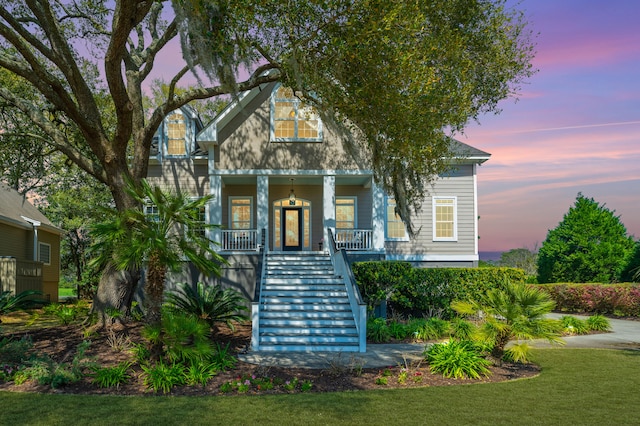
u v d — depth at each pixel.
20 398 8.88
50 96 14.75
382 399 8.85
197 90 16.16
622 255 27.22
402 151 13.88
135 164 16.55
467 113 16.67
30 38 14.73
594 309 24.69
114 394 9.30
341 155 21.91
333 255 20.09
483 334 11.33
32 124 18.89
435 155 16.09
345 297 17.81
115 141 15.31
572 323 18.38
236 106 21.53
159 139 24.17
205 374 10.37
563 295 25.08
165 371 9.83
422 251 24.53
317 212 25.17
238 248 22.05
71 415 7.90
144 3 13.74
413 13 12.15
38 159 19.88
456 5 14.27
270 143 21.83
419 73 12.61
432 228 24.59
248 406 8.42
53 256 31.34
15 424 7.47
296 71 12.79
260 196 21.62
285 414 7.96
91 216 31.97
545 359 12.52
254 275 20.81
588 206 28.33
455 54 13.70
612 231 27.70
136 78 16.98
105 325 14.97
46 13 13.87
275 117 22.05
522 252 45.09
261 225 21.55
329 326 15.94
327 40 12.65
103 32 19.28
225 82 12.25
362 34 11.81
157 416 7.85
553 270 28.59
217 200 21.48
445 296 19.92
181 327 10.77
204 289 15.88
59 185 31.11
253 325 14.59
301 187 25.20
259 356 13.27
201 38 11.41
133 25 12.98
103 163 15.68
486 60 16.11
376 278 19.17
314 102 14.78
